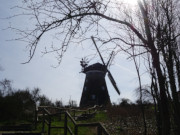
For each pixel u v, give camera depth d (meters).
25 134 9.34
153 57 5.12
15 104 20.66
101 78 41.09
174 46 7.65
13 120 19.00
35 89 33.22
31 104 23.25
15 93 24.50
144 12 5.49
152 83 7.28
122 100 24.53
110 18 4.76
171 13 6.95
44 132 9.98
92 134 12.75
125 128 16.75
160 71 5.06
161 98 5.04
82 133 12.62
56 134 10.18
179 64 8.34
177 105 7.86
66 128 7.75
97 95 39.72
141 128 16.31
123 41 5.07
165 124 4.93
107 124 18.39
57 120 17.36
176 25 7.57
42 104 33.81
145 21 5.31
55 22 3.99
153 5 6.55
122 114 20.86
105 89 41.09
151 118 18.34
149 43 5.10
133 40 6.46
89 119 21.19
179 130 7.60
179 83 8.42
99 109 28.44
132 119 18.78
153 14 6.44
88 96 39.91
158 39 5.46
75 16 4.20
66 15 4.09
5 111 19.61
